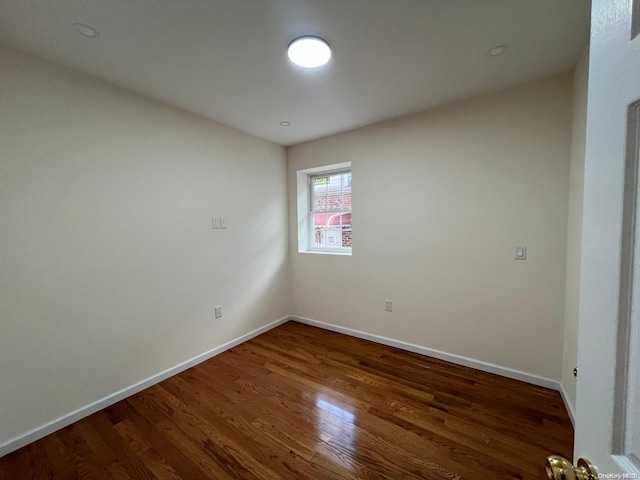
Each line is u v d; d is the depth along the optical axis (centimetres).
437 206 241
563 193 190
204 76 183
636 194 38
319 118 254
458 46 155
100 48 153
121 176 196
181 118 232
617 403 41
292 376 225
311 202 354
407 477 133
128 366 203
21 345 156
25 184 156
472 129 220
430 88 202
